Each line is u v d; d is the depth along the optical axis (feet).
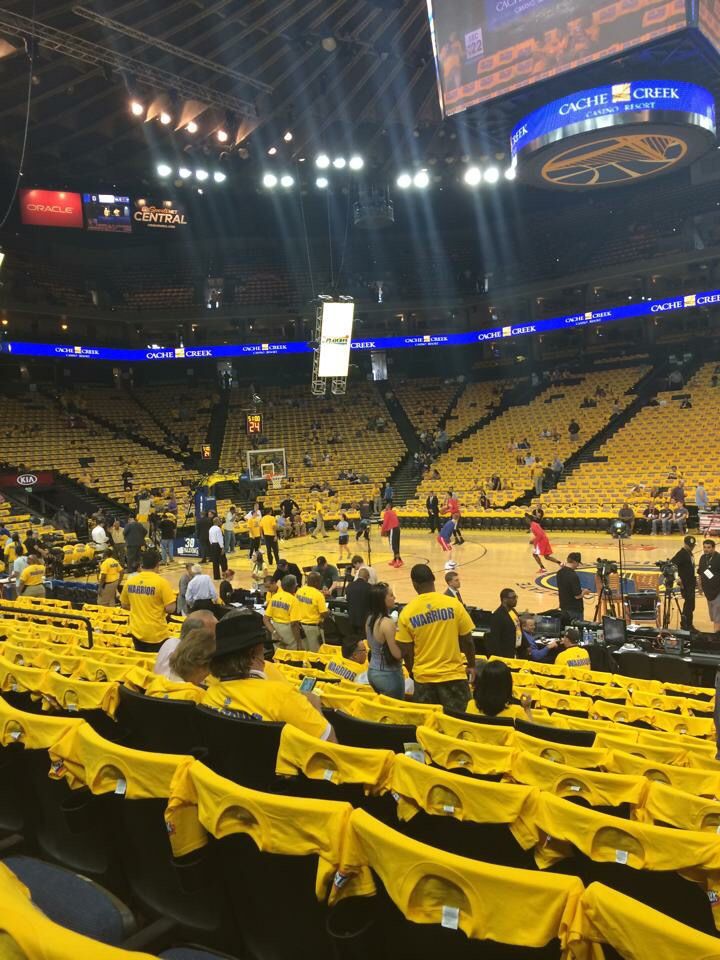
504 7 54.49
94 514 75.77
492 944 4.48
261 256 124.57
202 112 81.25
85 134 84.38
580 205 118.83
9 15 60.85
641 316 103.30
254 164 95.86
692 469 76.89
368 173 98.32
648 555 55.67
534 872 4.24
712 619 31.91
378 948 4.94
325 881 4.99
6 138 81.00
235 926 5.90
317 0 70.38
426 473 98.12
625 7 49.37
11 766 7.60
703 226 106.01
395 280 124.88
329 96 83.51
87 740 6.66
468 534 76.79
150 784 6.12
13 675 10.91
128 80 72.74
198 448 108.58
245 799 5.34
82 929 5.34
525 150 61.36
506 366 121.49
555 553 59.06
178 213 106.73
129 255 121.90
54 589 46.19
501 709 12.46
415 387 123.54
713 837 5.17
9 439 92.32
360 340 115.96
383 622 16.11
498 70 55.52
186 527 80.84
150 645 21.20
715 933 5.34
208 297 120.26
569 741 10.73
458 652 15.43
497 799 6.34
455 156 93.45
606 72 57.26
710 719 15.39
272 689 8.43
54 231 113.91
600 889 3.98
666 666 24.40
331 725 9.46
